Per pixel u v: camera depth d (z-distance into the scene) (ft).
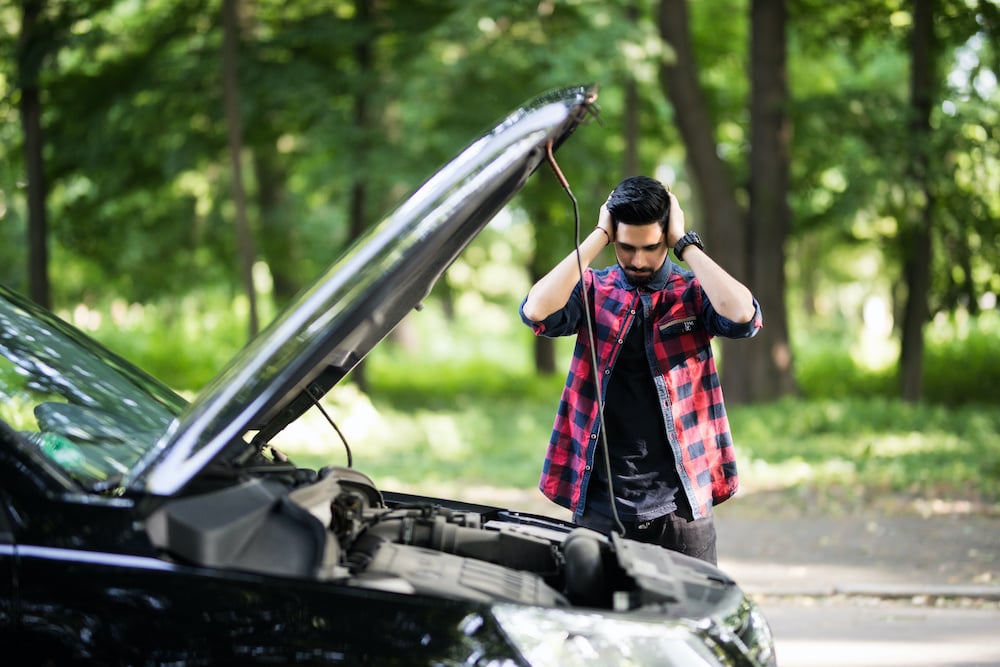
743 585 22.72
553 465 11.75
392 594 7.82
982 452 39.73
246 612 7.72
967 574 23.43
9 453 8.35
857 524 28.68
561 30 51.85
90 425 9.67
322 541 8.23
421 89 53.67
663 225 11.19
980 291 57.67
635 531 11.48
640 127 68.39
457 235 9.73
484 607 7.84
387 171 54.03
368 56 56.70
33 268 54.13
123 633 7.73
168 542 7.97
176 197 68.59
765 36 56.75
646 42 50.01
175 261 70.13
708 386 11.66
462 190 8.64
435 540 10.07
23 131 53.88
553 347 87.81
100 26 51.65
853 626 19.99
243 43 55.88
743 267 57.31
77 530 8.00
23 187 61.21
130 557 7.89
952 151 54.03
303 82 53.93
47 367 10.16
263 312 84.17
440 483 35.50
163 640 7.69
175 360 73.82
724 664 8.36
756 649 8.91
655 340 11.44
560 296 11.12
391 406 64.44
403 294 10.16
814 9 60.90
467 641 7.67
